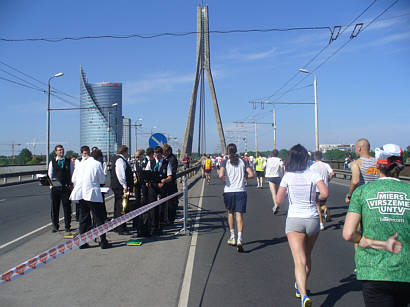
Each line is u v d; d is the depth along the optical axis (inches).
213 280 199.9
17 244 282.7
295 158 172.1
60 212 464.8
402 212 107.7
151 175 311.4
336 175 1177.4
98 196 269.3
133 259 241.8
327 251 259.1
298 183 169.0
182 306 164.9
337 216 403.9
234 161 264.8
